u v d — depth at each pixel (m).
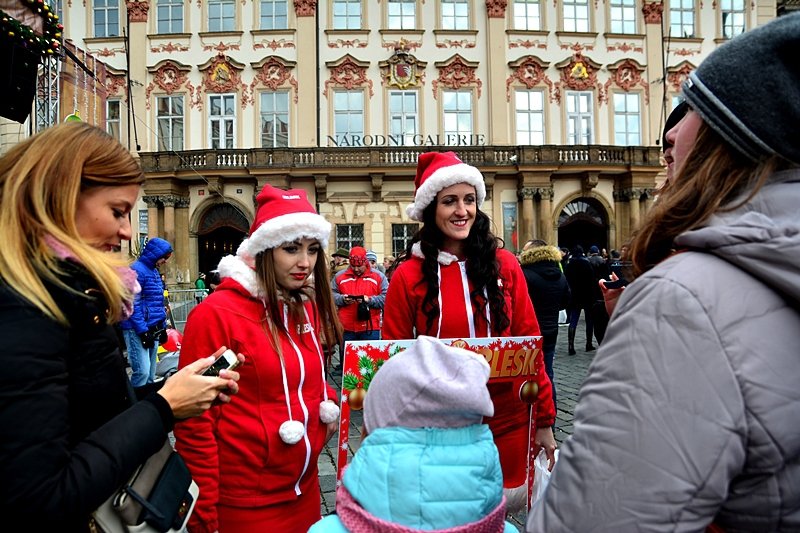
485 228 2.40
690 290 0.83
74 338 1.14
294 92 19.53
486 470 1.24
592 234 22.31
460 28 19.98
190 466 1.85
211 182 18.89
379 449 1.25
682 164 1.02
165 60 19.36
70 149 1.24
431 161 2.55
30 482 0.96
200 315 2.00
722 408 0.78
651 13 20.31
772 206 0.86
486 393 1.21
